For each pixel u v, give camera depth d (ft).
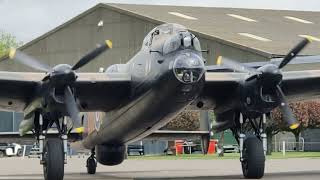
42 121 152.66
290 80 162.91
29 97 155.02
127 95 158.61
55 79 142.51
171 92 143.33
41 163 150.82
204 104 173.37
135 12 559.38
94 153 208.64
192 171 219.61
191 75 139.95
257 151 158.20
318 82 164.35
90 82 152.46
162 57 144.77
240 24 585.63
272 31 572.51
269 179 158.61
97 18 580.71
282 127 400.67
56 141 148.77
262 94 154.30
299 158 342.03
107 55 571.69
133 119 162.40
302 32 583.99
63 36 597.93
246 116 160.56
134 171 225.76
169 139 208.13
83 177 189.06
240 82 158.30
